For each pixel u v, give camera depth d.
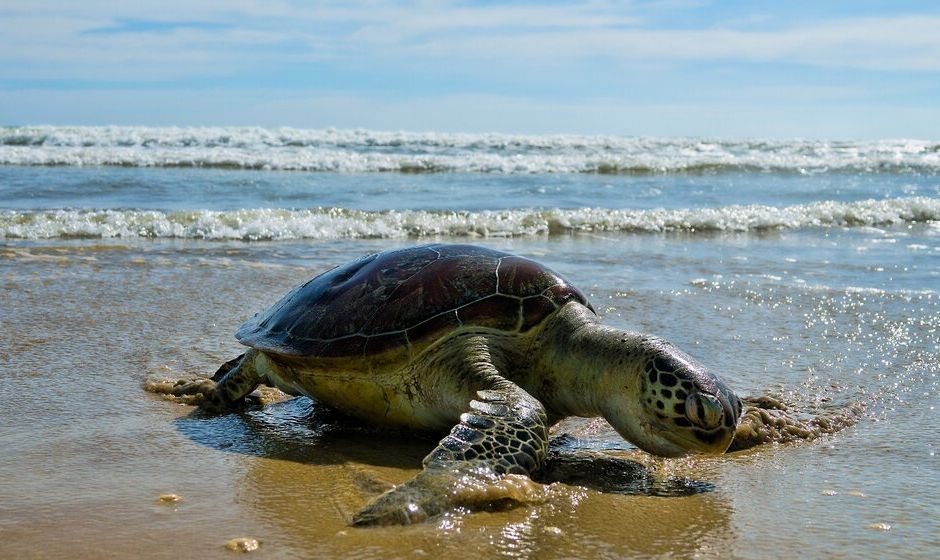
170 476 1.66
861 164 10.96
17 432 1.84
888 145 15.50
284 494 1.59
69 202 5.94
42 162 8.58
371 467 1.72
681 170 10.24
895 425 1.99
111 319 2.75
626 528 1.49
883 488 1.66
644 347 1.70
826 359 2.45
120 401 2.07
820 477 1.72
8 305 2.86
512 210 6.04
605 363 1.74
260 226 4.87
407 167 9.35
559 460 1.78
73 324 2.67
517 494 1.55
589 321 1.85
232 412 2.06
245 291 3.23
